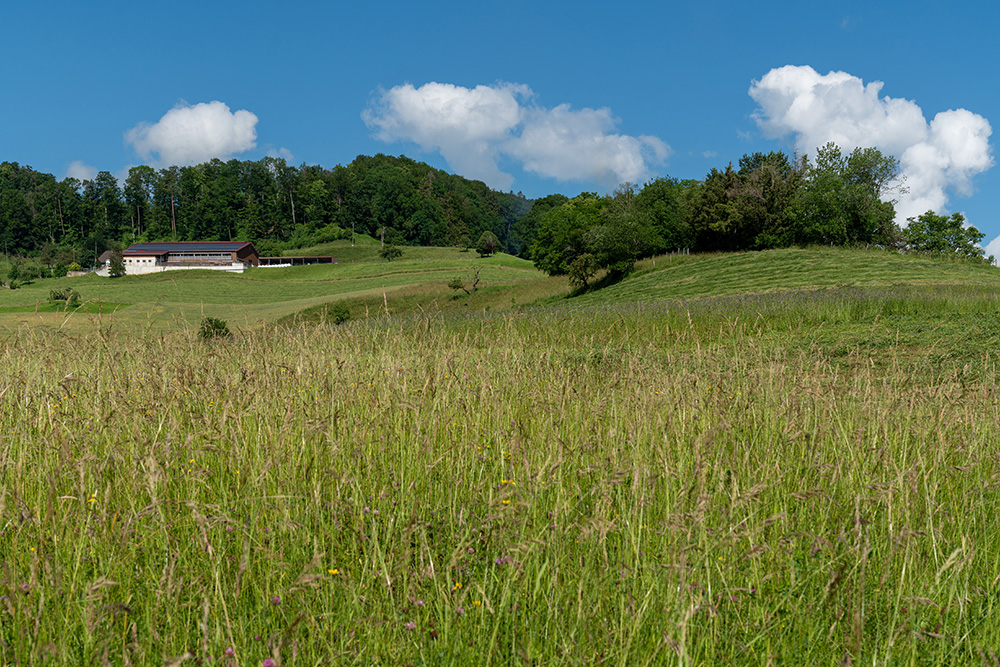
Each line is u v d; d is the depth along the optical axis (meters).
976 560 3.13
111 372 5.52
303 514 3.12
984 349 13.90
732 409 4.96
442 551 2.97
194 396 4.52
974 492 3.76
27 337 6.68
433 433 4.03
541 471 3.15
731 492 3.29
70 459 3.13
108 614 2.35
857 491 3.63
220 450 3.47
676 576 2.59
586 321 18.11
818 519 3.49
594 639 2.48
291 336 7.01
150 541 2.91
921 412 5.14
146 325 7.71
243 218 198.62
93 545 2.77
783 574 2.99
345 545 3.03
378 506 3.28
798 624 2.65
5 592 2.50
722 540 2.80
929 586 2.85
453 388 5.12
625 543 2.90
